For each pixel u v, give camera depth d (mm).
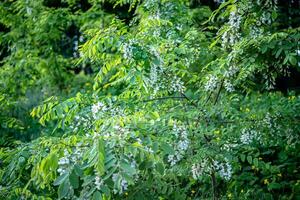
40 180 2346
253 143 3748
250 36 3084
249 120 3156
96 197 1816
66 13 6254
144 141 2061
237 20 3105
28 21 6234
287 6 6609
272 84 3523
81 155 1949
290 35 2916
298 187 4090
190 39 3498
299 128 3240
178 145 2449
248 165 4402
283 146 4098
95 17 6129
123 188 1901
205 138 2939
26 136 5805
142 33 2945
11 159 2822
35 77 6633
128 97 3068
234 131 3098
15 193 2662
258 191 3658
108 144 1901
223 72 3033
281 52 2916
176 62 3027
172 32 3463
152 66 2727
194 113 2914
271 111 3197
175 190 2900
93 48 2779
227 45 3246
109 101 2711
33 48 6539
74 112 2793
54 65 6648
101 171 1740
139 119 2260
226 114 3197
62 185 1849
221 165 2844
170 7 3975
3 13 6285
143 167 1989
